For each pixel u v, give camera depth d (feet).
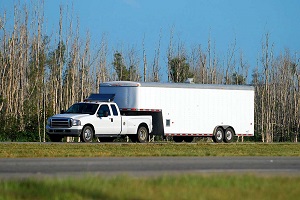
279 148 219.41
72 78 404.77
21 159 143.84
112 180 85.81
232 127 264.52
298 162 145.69
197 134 255.09
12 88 365.20
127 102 240.94
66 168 117.50
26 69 385.50
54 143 216.95
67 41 421.59
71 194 73.67
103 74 450.30
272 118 481.87
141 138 241.35
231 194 75.97
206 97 258.16
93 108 232.32
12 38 380.17
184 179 88.48
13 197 72.54
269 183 86.69
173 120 249.55
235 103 265.75
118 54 492.13
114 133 234.38
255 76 547.08
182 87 252.01
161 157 157.07
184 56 482.28
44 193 74.74
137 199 71.61
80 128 225.97
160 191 76.84
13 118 319.68
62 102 411.54
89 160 140.77
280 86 545.03
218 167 125.80
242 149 208.03
